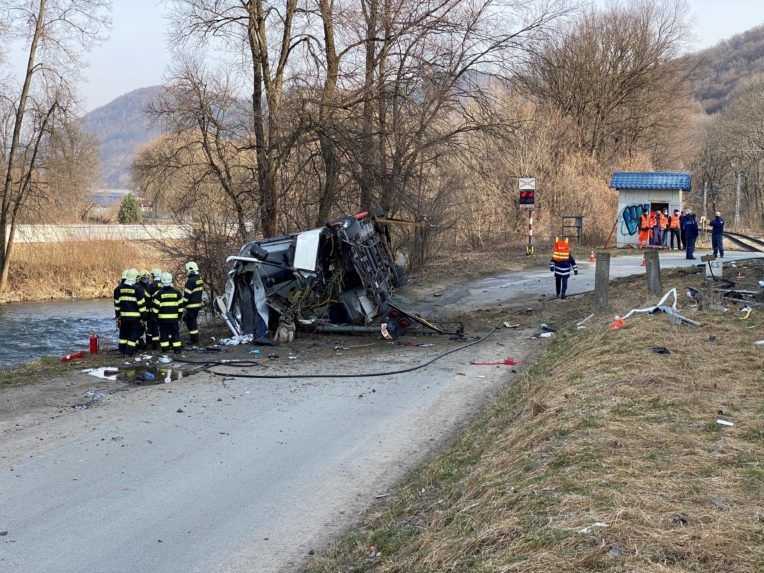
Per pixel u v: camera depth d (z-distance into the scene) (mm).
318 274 17031
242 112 24922
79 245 40031
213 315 21922
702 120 97438
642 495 5312
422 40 24453
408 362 13930
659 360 9852
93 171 64000
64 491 7660
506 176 35969
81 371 13625
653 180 36406
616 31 53344
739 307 13922
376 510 7070
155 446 9164
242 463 8539
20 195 37562
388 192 24766
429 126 25516
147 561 6113
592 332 13766
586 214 40906
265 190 24188
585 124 52656
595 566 4352
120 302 15297
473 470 7262
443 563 5031
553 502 5398
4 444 9258
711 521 4840
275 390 12039
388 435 9547
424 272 29312
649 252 16656
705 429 6910
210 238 23609
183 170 24969
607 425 7113
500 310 19750
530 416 8398
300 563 6062
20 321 28844
